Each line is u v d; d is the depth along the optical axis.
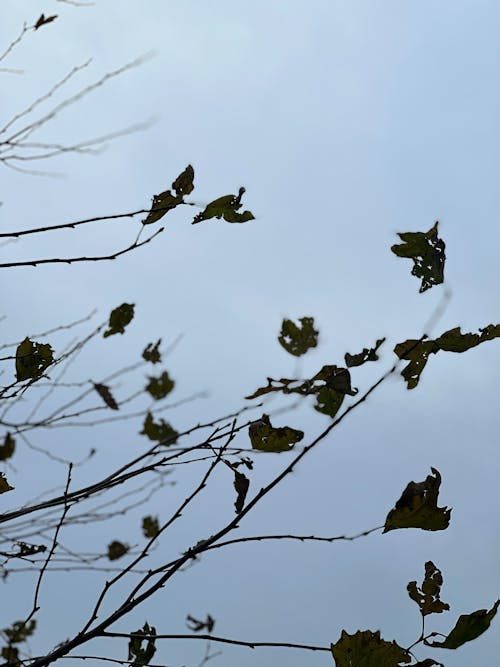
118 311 1.86
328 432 1.54
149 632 1.60
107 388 1.89
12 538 1.80
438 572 1.54
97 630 1.55
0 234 1.63
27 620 1.64
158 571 1.56
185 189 1.65
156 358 1.99
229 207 1.66
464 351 1.57
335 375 1.59
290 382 1.60
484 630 1.50
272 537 1.55
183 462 1.62
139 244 1.67
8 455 1.83
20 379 1.71
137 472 1.64
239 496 1.57
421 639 1.52
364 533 1.54
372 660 1.51
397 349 1.56
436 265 1.57
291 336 1.70
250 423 1.60
